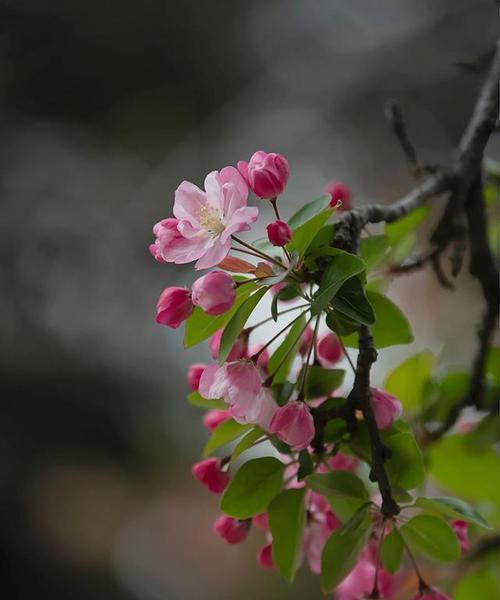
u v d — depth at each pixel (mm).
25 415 3238
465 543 1220
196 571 3266
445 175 1284
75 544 3162
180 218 1150
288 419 1147
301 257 1155
